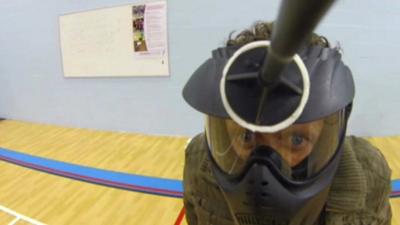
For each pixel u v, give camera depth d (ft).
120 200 6.91
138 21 10.53
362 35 8.99
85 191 7.42
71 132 12.50
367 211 1.60
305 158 1.27
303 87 1.03
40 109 13.94
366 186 1.57
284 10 0.54
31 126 13.70
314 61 1.17
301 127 1.20
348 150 1.66
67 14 11.80
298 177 1.29
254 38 1.27
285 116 1.05
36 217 6.39
